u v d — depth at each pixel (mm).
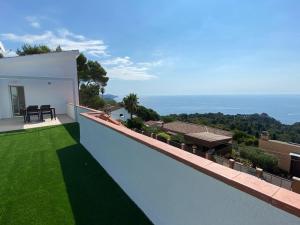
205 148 21781
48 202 3598
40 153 6383
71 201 3627
